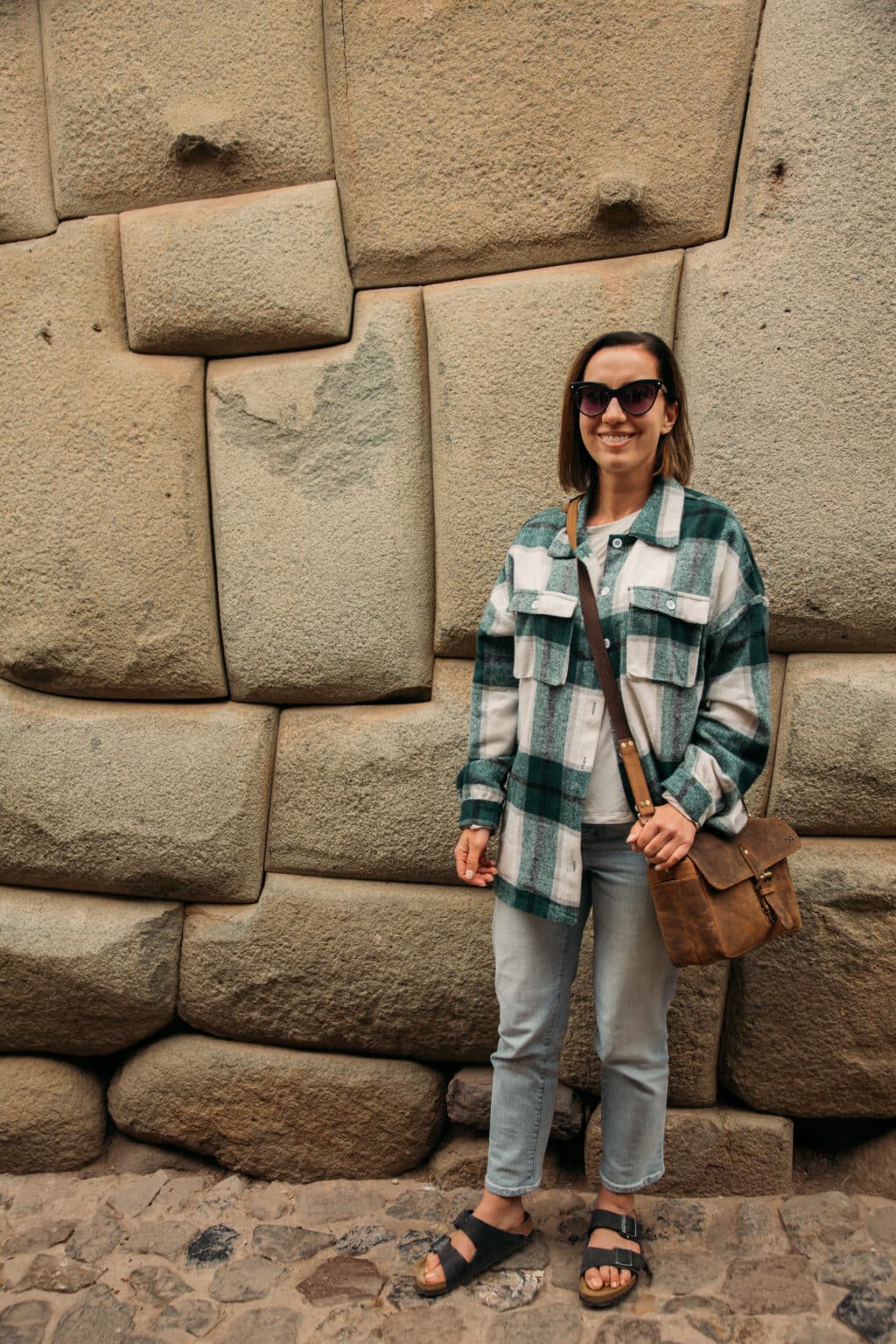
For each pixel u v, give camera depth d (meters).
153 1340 1.97
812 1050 2.29
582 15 2.22
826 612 2.21
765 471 2.21
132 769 2.47
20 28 2.46
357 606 2.38
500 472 2.32
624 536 1.90
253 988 2.46
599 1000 1.99
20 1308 2.07
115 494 2.44
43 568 2.47
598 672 1.87
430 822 2.38
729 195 2.24
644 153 2.23
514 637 1.97
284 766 2.45
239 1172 2.52
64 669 2.50
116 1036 2.55
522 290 2.29
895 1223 2.19
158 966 2.49
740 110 2.22
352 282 2.40
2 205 2.47
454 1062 2.51
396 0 2.29
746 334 2.20
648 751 1.85
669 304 2.25
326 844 2.44
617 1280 2.00
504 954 2.02
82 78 2.42
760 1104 2.33
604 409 1.85
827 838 2.30
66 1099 2.56
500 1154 2.07
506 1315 1.99
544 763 1.92
